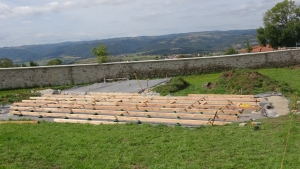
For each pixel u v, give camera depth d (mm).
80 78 18656
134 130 7875
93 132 7883
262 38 41375
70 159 6121
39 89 16875
